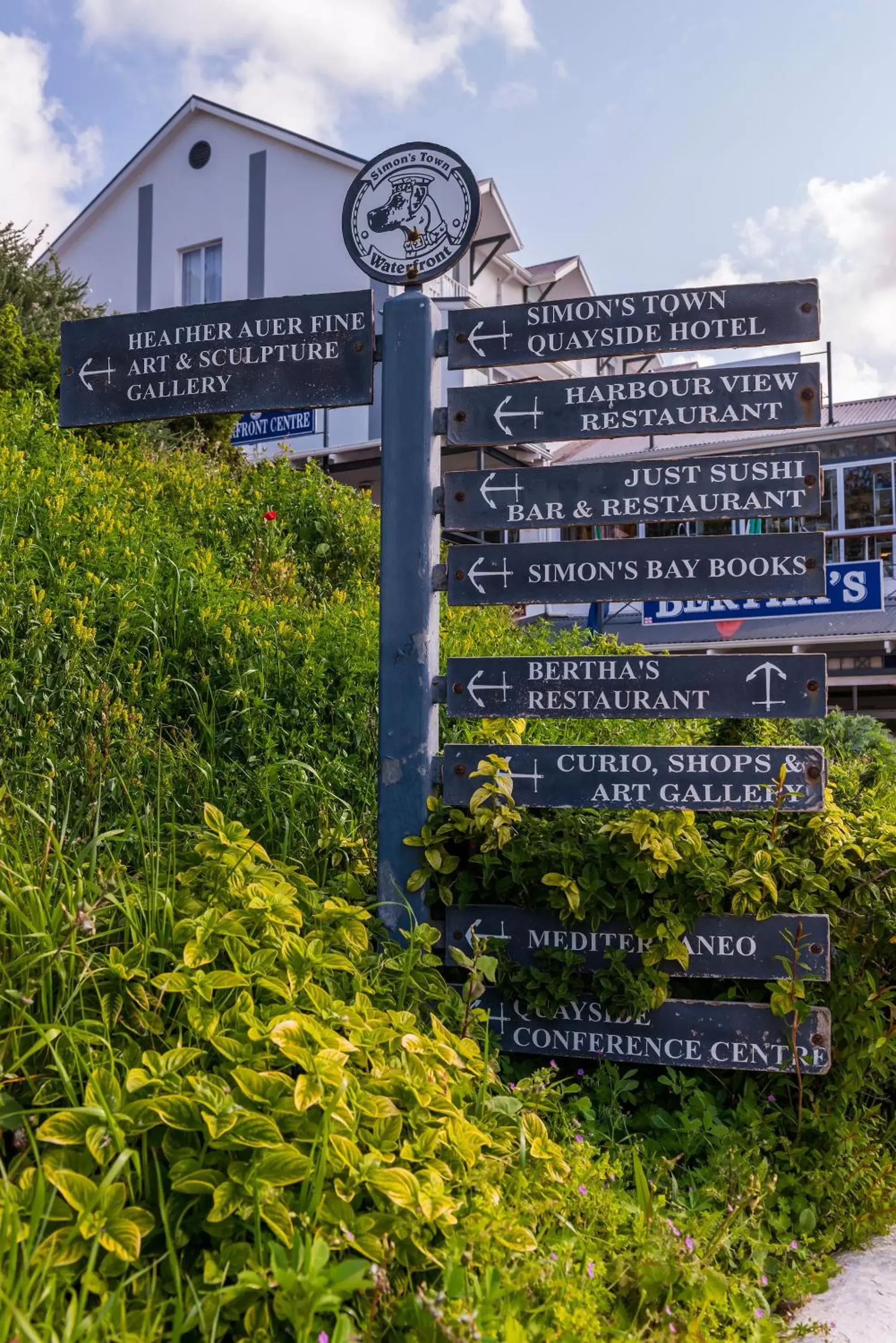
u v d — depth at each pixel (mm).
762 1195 2490
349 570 7441
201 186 22406
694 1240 2281
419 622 3307
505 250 24969
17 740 3475
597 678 3191
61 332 3727
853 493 18984
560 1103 2885
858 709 19812
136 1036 2287
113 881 2520
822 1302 2479
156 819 3312
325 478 8695
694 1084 3023
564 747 3156
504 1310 1898
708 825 3396
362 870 3486
